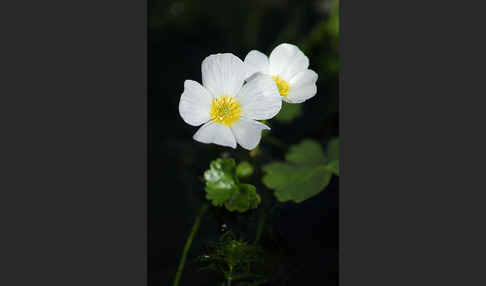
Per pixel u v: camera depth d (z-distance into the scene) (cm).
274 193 21
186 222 20
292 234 20
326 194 21
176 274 19
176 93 23
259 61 21
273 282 19
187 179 21
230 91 21
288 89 21
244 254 19
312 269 19
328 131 23
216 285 19
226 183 21
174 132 22
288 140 22
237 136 20
